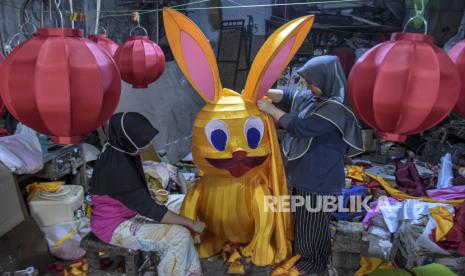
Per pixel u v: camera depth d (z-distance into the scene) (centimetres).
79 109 138
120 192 231
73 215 321
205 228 277
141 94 473
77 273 290
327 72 241
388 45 140
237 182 256
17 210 285
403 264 294
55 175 348
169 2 523
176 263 238
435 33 607
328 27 628
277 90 288
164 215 237
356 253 280
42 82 133
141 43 254
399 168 454
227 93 260
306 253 272
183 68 233
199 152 247
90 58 139
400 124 138
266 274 260
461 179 435
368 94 140
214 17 608
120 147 233
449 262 271
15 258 273
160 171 400
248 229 272
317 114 238
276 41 233
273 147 261
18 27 334
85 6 398
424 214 348
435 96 132
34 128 145
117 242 241
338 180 259
